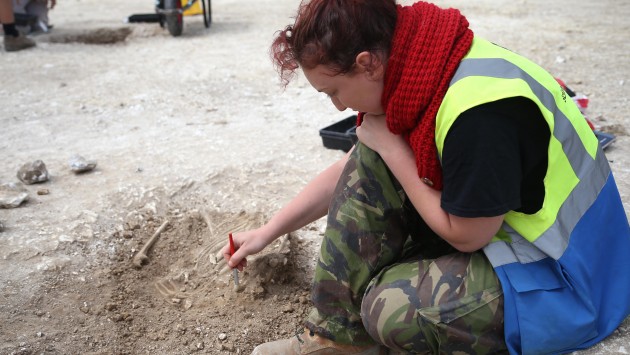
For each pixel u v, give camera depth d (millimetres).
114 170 3314
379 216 1789
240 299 2359
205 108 4379
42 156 3553
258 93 4695
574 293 1662
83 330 2199
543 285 1618
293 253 2578
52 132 3971
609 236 1774
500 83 1483
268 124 4016
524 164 1533
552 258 1610
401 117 1589
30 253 2545
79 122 4145
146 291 2457
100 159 3482
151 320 2295
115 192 3043
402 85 1544
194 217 2877
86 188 3100
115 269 2541
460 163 1471
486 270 1649
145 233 2773
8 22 6172
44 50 6234
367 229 1794
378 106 1642
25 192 2988
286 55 1596
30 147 3711
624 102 4168
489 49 1608
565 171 1622
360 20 1487
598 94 4359
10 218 2807
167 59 5785
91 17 7984
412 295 1660
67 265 2502
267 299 2367
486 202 1465
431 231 1878
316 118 4109
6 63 5719
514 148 1470
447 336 1636
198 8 6930
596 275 1732
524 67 1591
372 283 1748
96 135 3902
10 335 2127
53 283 2400
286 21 7508
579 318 1657
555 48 5633
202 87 4867
